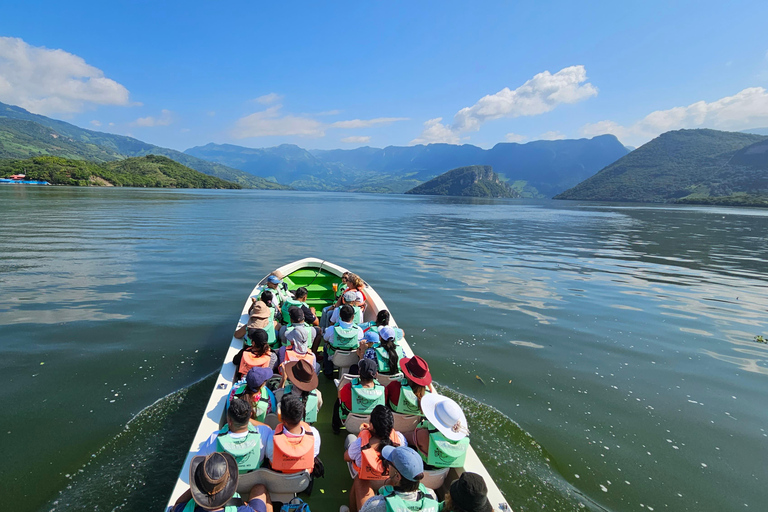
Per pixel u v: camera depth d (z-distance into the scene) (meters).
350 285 6.66
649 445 4.46
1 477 3.56
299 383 3.49
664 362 6.78
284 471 2.79
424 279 12.57
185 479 2.90
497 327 8.24
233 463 2.40
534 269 14.88
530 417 4.94
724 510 3.53
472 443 4.36
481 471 3.16
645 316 9.38
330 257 16.09
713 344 7.67
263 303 5.10
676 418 5.04
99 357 6.09
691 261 18.22
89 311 8.24
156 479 3.58
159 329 7.34
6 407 4.68
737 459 4.26
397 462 2.43
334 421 4.22
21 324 7.38
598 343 7.55
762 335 8.22
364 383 3.57
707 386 5.94
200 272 12.30
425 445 3.10
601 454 4.27
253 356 4.18
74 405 4.75
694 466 4.12
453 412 3.00
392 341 4.25
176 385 5.29
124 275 11.60
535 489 3.69
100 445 4.03
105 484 3.50
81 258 13.95
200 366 5.88
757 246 24.81
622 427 4.80
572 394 5.57
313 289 8.42
